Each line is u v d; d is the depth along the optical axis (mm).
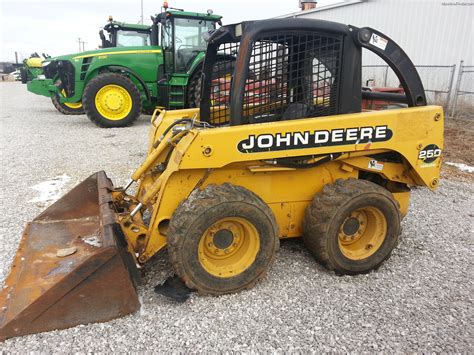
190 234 2590
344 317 2611
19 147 7336
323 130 2844
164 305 2670
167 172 2750
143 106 10320
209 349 2307
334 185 3062
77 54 9523
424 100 3295
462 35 10750
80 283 2369
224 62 3652
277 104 2963
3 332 2301
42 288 2473
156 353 2268
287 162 2891
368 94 4012
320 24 2840
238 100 2797
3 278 2945
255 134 2705
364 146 2975
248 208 2680
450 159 6875
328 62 2955
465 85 10852
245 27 2801
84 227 3293
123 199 3562
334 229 2938
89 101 9227
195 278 2686
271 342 2371
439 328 2525
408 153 3127
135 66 9805
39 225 3324
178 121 3500
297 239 3691
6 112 12508
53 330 2395
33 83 11758
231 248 2844
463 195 5078
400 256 3451
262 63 2850
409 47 12234
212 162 2662
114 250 2381
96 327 2434
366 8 13547
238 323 2523
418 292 2912
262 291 2865
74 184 5207
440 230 3992
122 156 6668
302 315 2619
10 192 4883
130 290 2486
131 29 11602
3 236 3648
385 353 2309
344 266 3045
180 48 9523
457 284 3027
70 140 7996
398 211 3109
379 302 2779
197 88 9789
